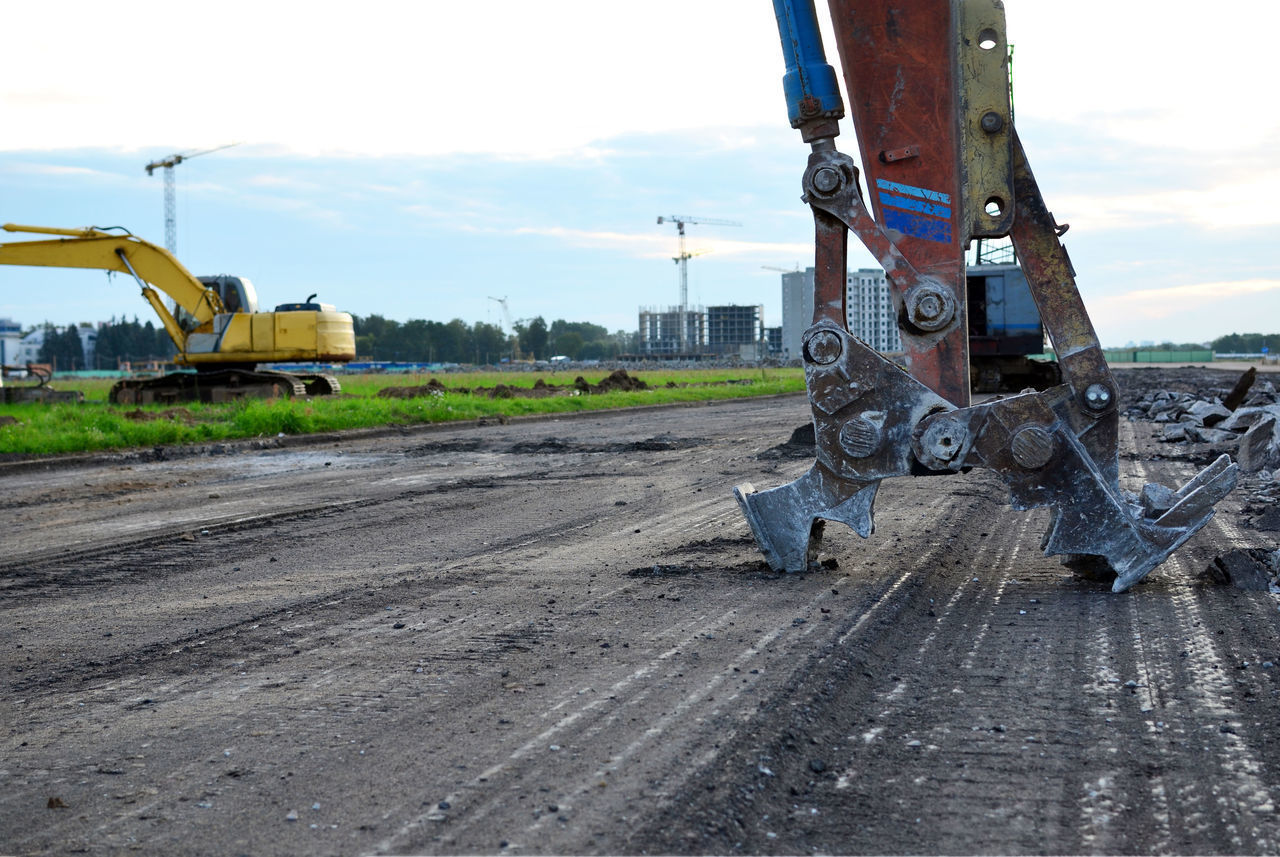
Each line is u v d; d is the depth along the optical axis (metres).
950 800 3.10
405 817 2.99
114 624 5.51
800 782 3.23
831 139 5.77
